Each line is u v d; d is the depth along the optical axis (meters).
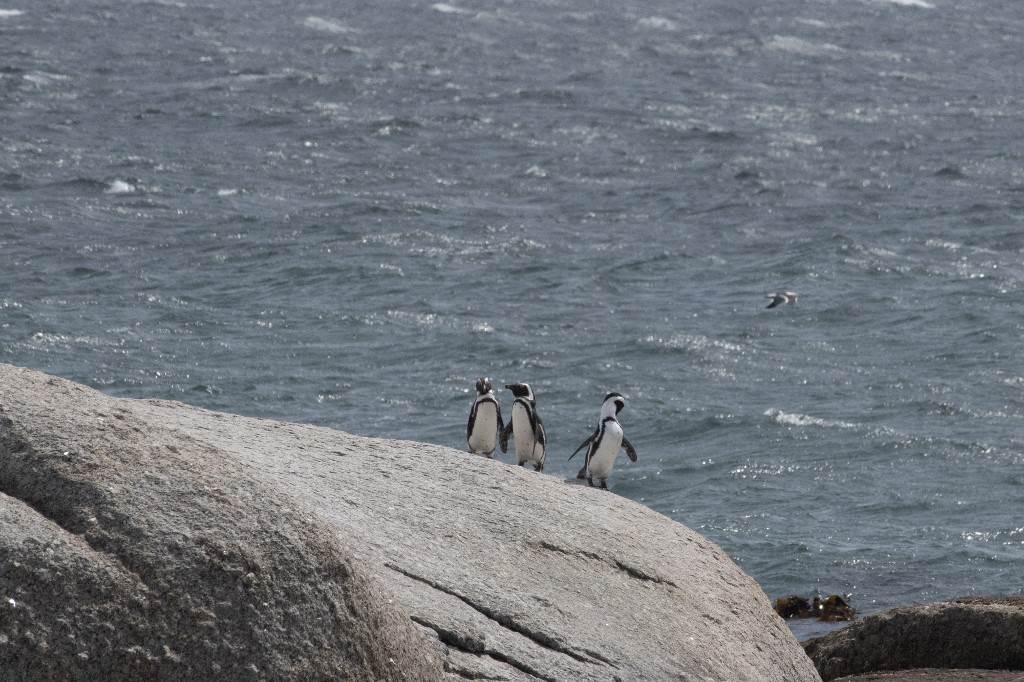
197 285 45.88
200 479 7.09
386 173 69.25
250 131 78.56
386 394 35.03
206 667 6.55
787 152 80.19
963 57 131.25
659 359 39.16
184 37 117.75
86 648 6.38
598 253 53.69
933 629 13.03
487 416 19.39
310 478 10.31
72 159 65.88
